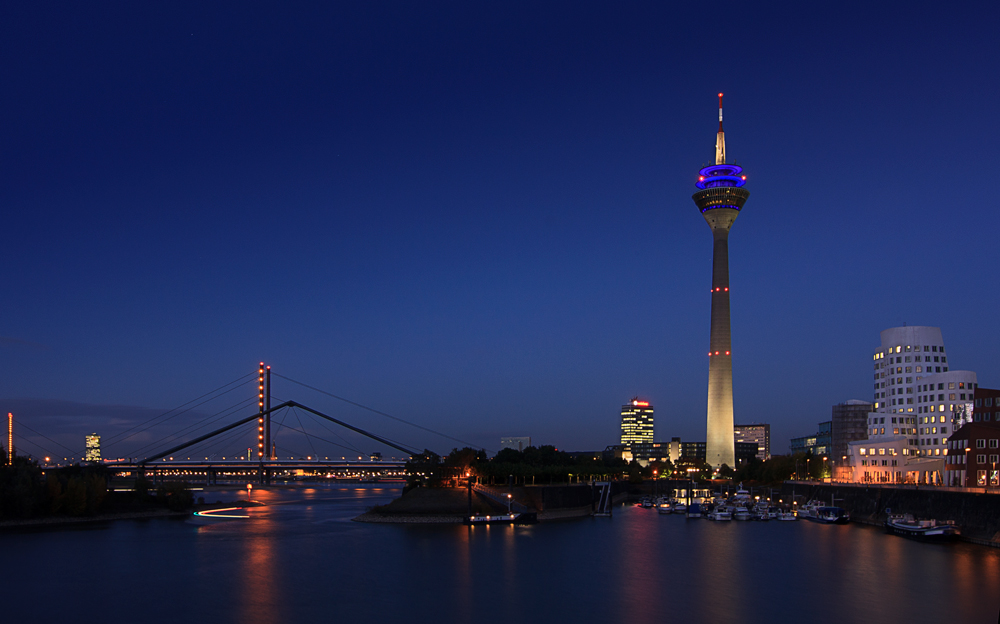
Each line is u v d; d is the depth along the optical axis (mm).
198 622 119688
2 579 152500
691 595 136625
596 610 126125
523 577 153250
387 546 197750
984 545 190125
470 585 145500
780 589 140875
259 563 170500
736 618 121000
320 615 123375
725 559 175500
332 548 194125
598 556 180500
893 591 138625
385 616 122625
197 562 172125
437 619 120875
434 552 186875
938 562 168125
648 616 122438
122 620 121188
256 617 122312
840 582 147000
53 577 154250
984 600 131750
